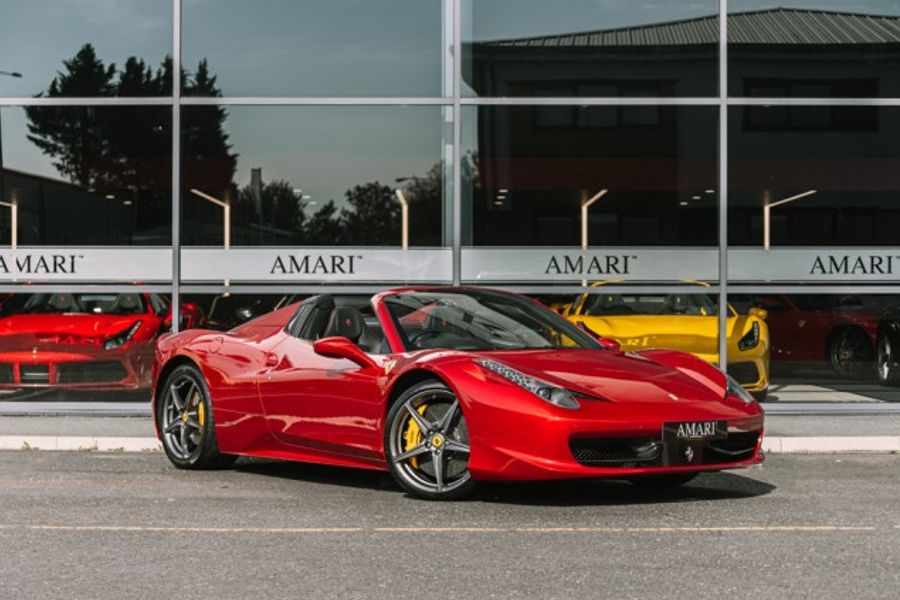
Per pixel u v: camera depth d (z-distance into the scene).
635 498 7.82
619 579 5.41
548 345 8.43
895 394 12.80
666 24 12.89
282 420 8.59
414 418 7.73
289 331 8.93
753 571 5.57
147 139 12.87
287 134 12.86
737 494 8.05
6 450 10.69
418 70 12.87
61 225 12.84
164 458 10.09
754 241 12.79
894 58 12.93
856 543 6.25
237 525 6.79
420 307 8.53
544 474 7.16
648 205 12.79
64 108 12.91
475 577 5.46
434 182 12.81
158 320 12.78
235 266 12.80
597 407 7.24
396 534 6.50
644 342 12.62
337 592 5.18
